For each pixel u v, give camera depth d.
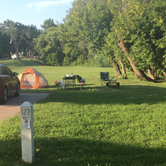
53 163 3.80
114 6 28.95
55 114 7.50
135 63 26.45
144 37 24.42
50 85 21.66
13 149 4.40
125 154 4.25
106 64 92.25
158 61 25.16
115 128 5.82
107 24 31.62
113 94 13.19
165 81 27.53
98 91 15.17
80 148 4.53
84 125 6.20
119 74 35.53
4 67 11.26
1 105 9.68
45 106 9.00
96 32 32.28
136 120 6.77
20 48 127.94
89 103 9.81
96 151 4.36
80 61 106.50
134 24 23.47
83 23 32.59
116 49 28.77
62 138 5.07
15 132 5.46
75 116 7.22
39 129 5.73
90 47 35.72
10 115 7.65
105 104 9.53
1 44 112.38
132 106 8.94
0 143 4.77
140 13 23.41
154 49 25.84
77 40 37.12
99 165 3.74
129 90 15.70
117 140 4.95
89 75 37.09
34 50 127.50
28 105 3.67
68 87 18.05
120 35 25.06
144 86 18.97
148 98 11.34
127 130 5.63
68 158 4.02
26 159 3.78
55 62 108.94
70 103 9.80
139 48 24.08
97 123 6.39
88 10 33.06
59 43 113.62
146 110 8.08
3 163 3.73
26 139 3.74
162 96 12.20
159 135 5.30
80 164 3.77
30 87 19.12
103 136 5.30
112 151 4.32
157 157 4.02
